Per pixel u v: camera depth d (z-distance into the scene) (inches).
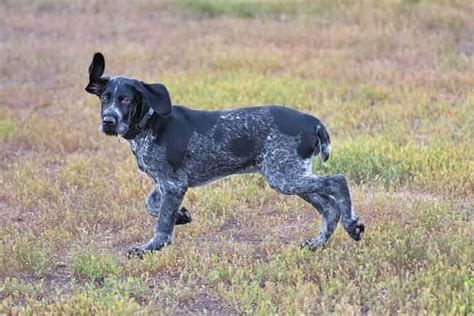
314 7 1101.1
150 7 1168.2
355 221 426.0
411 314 354.6
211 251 446.0
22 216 523.2
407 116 701.3
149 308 366.0
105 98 418.0
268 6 1119.0
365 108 727.7
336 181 426.0
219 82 802.8
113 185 563.5
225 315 371.2
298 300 370.3
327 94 767.1
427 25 971.9
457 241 430.0
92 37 1044.5
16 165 614.9
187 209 512.4
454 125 665.0
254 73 834.8
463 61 841.5
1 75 886.4
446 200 518.6
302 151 428.8
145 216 507.5
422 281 386.3
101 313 357.7
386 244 435.2
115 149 650.8
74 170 598.2
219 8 1132.5
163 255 423.2
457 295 367.2
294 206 512.4
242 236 480.1
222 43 970.1
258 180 561.0
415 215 482.9
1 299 390.3
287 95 749.9
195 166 435.5
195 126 434.6
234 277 398.6
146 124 428.8
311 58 888.3
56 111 762.2
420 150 593.9
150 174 438.6
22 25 1096.2
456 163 568.7
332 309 367.2
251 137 432.5
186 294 386.0
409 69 834.8
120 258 440.8
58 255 453.1
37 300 390.0
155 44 989.2
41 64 912.9
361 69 834.2
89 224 499.5
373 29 966.4
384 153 593.0
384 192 533.6
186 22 1094.4
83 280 416.2
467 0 1038.4
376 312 358.6
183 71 859.4
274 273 402.9
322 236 440.8
